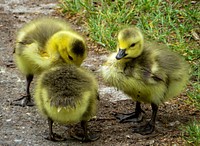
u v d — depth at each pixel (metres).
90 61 12.16
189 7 13.96
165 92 9.20
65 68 8.72
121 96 10.60
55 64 9.48
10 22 14.30
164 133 9.22
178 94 9.85
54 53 9.50
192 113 9.96
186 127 9.26
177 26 13.48
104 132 9.26
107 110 10.03
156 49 9.41
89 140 8.96
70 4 14.77
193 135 8.98
